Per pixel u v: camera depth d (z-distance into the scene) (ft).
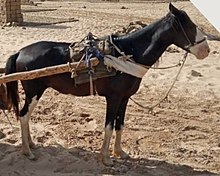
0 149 14.29
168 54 29.37
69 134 15.79
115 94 12.98
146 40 12.91
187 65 26.27
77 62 12.76
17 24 44.06
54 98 20.16
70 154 13.92
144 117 17.90
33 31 40.09
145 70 13.00
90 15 55.01
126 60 12.71
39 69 12.85
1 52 28.99
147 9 64.13
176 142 15.55
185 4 70.28
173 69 25.16
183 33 12.53
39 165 13.29
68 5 70.59
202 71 25.04
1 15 45.01
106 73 12.72
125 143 15.25
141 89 21.52
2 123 16.74
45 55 13.24
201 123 17.44
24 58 13.33
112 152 14.34
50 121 17.17
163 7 67.21
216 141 15.72
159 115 18.21
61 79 13.21
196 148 15.07
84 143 15.03
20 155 13.65
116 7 67.51
